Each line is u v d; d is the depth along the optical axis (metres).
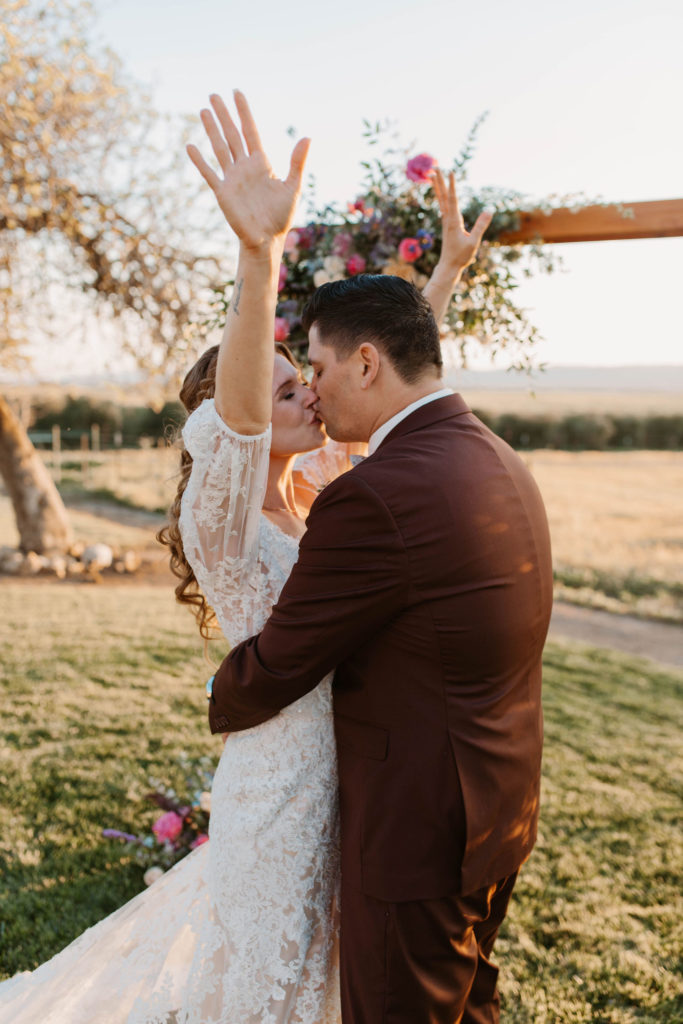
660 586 10.24
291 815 1.59
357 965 1.46
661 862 3.36
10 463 10.65
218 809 1.67
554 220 2.81
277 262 1.37
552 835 3.60
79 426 24.39
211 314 3.43
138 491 17.53
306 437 1.71
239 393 1.42
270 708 1.49
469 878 1.41
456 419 1.53
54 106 7.57
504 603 1.42
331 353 1.53
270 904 1.59
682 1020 2.38
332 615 1.39
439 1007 1.45
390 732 1.43
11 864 3.12
